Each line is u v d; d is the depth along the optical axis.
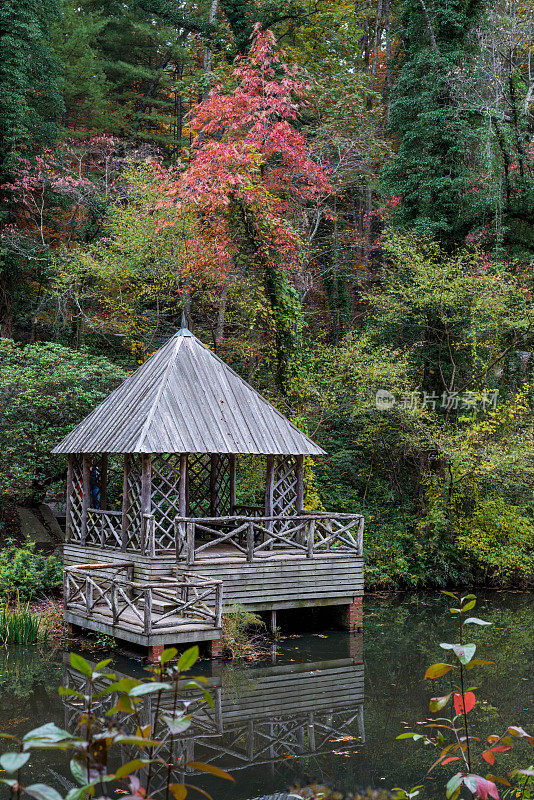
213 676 11.25
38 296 26.55
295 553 14.41
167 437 12.76
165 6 25.59
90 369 18.72
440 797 6.56
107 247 24.08
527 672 11.68
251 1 24.69
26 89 25.16
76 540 15.44
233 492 16.53
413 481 22.98
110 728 2.43
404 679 11.22
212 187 19.00
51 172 24.55
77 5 36.03
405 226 24.06
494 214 23.03
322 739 8.41
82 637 13.42
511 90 23.14
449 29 23.47
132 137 34.25
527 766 7.57
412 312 22.27
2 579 15.42
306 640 14.04
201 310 25.42
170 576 12.68
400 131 25.33
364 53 35.53
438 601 18.73
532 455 19.50
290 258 20.59
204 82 24.09
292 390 20.48
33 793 1.96
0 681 10.60
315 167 21.45
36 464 17.78
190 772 7.35
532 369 23.83
